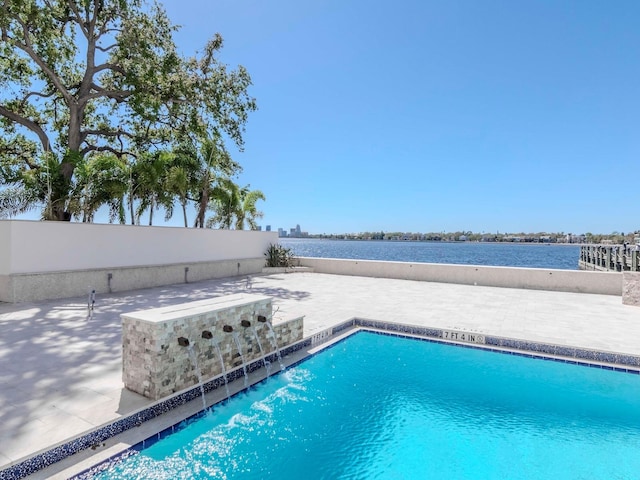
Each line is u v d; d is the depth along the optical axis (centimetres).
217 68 1435
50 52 1281
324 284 1135
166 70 1274
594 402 412
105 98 1468
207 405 359
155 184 1188
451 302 851
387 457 313
